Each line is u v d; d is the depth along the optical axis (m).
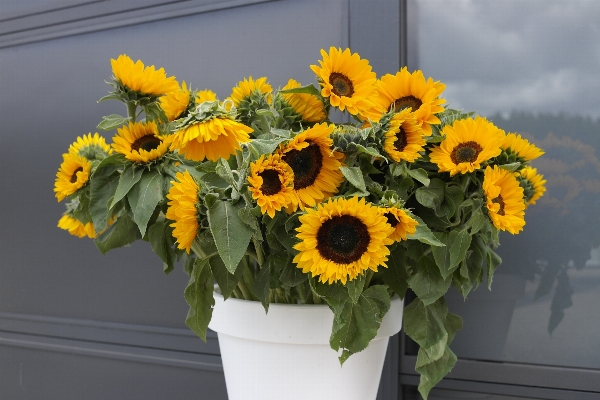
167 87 0.71
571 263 1.01
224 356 0.73
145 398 1.29
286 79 1.18
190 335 1.24
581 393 0.98
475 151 0.65
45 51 1.40
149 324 1.29
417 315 0.68
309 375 0.66
